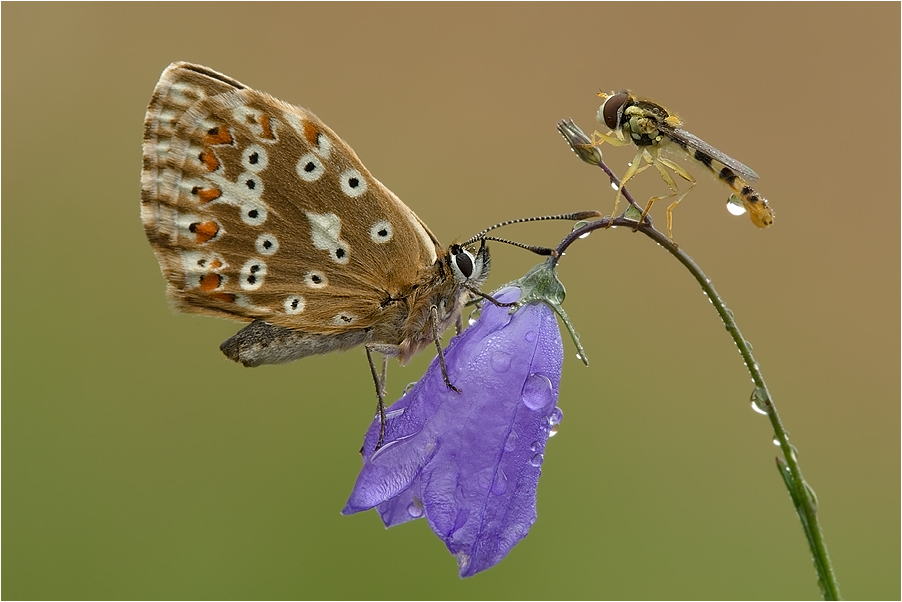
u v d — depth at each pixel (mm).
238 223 184
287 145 184
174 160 183
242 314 186
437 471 184
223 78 183
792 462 183
